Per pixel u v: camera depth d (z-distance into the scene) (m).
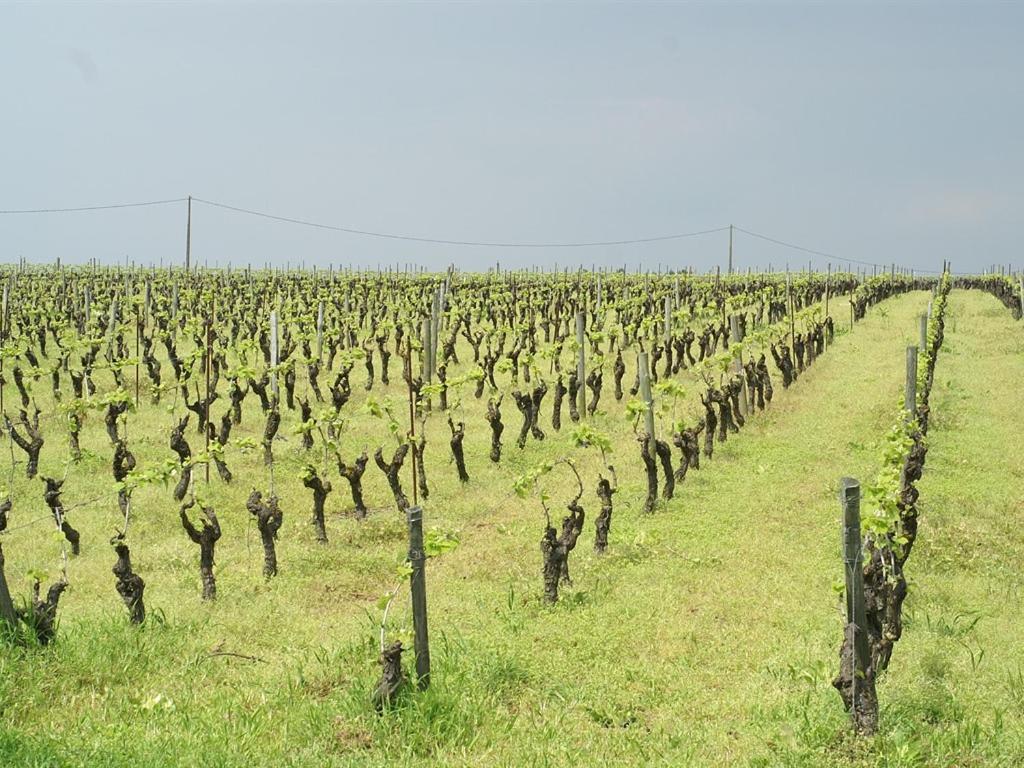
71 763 6.24
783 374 24.14
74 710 7.66
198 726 7.20
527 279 58.84
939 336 28.53
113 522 13.98
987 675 8.22
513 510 14.55
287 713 7.53
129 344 32.12
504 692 8.09
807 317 30.92
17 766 6.12
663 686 8.23
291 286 47.47
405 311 37.47
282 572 11.79
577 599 10.46
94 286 44.88
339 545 13.02
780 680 8.13
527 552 12.34
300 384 25.36
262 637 9.61
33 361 27.20
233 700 7.84
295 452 18.09
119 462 14.93
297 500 15.19
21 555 12.52
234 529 13.74
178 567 12.11
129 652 8.77
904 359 27.80
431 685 7.79
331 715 7.43
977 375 25.50
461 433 16.03
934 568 11.31
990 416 20.31
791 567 11.41
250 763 6.62
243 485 15.91
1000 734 6.93
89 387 22.83
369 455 18.06
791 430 19.52
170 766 6.38
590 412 21.62
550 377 26.94
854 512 6.95
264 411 21.47
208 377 18.66
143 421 20.72
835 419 20.16
